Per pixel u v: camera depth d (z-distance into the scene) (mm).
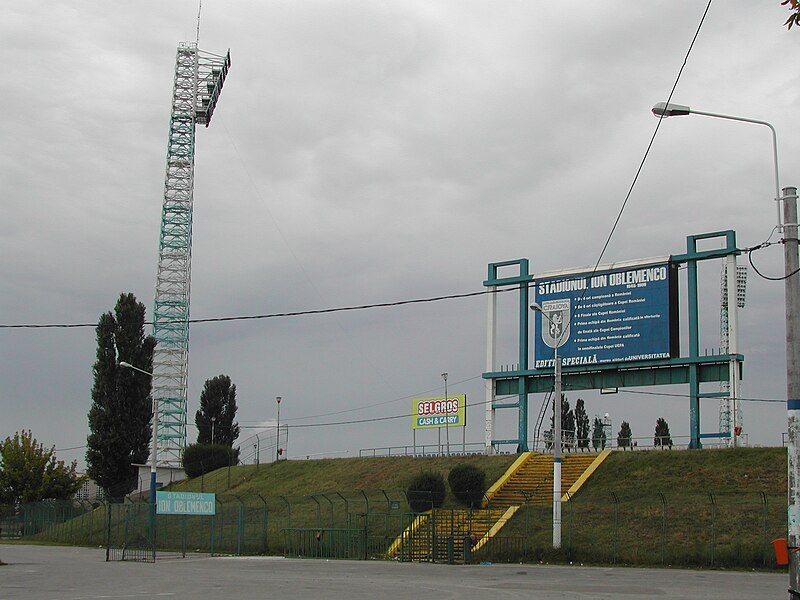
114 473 81312
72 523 73812
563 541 44312
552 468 58781
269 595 22078
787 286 19562
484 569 36312
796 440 18625
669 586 25844
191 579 29250
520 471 58969
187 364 106875
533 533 46562
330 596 21703
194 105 113500
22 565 39000
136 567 37594
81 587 25375
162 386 105000
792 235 19734
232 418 108062
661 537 42719
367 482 67688
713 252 54781
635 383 57438
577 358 58938
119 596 21688
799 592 17156
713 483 50688
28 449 91375
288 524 57438
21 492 90000
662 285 56219
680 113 22125
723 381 54969
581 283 59594
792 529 18141
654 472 54062
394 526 52562
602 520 46875
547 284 60375
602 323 58250
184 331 107750
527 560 42281
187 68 114562
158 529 64500
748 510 43812
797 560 17281
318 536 50594
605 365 57781
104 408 82000
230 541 57500
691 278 55594
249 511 64062
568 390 60500
